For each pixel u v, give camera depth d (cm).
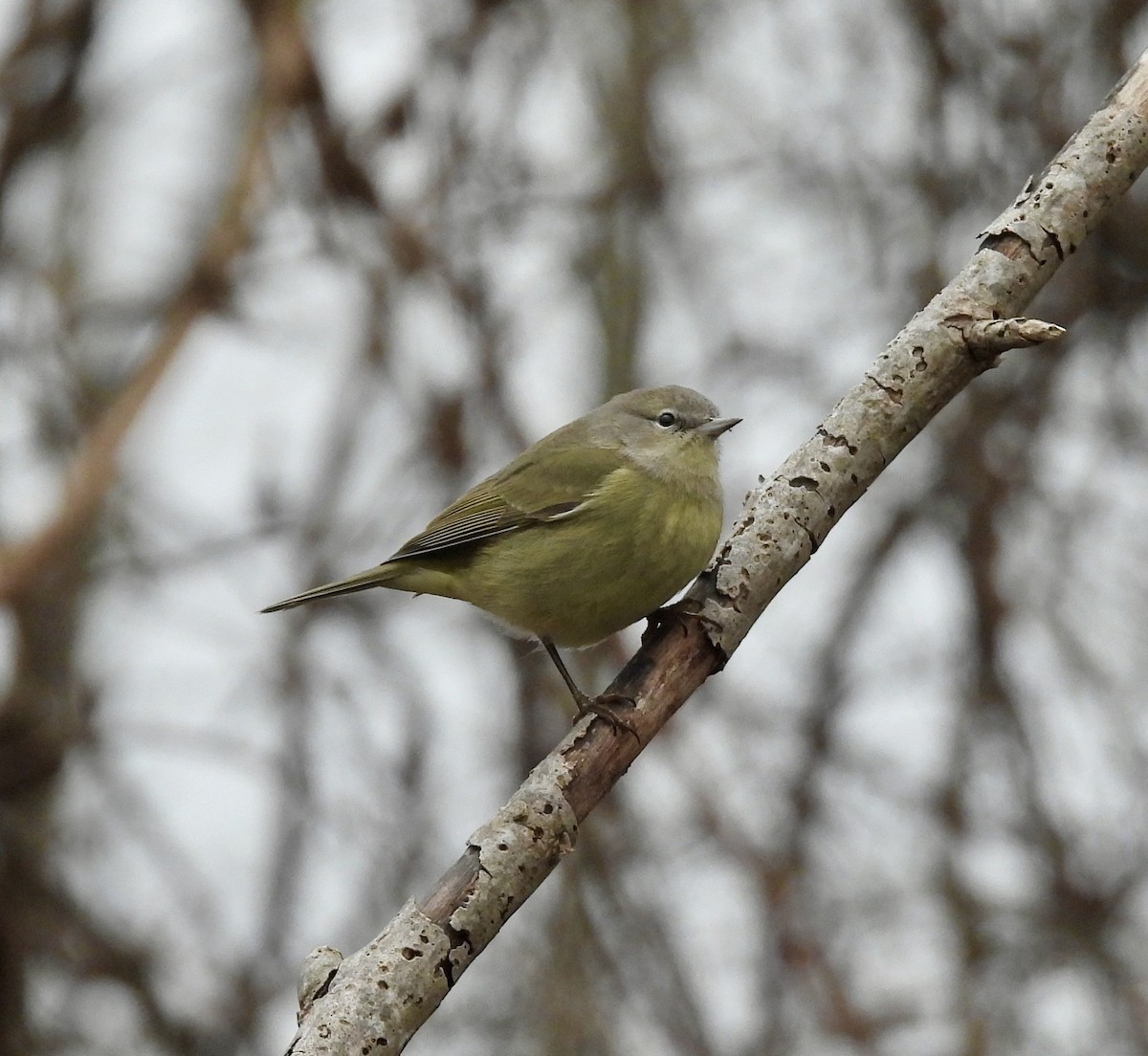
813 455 728
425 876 1319
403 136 1305
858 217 1562
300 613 1359
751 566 723
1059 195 714
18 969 1277
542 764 676
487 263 1428
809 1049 1266
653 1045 1273
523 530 991
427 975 607
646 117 1644
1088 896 1342
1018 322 695
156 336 1366
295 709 1342
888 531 1497
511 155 1445
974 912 1345
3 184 1381
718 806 1370
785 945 1289
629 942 1309
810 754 1421
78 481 1147
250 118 1307
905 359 718
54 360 1409
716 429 995
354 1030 590
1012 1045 1291
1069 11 1480
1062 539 1435
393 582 1063
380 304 1352
